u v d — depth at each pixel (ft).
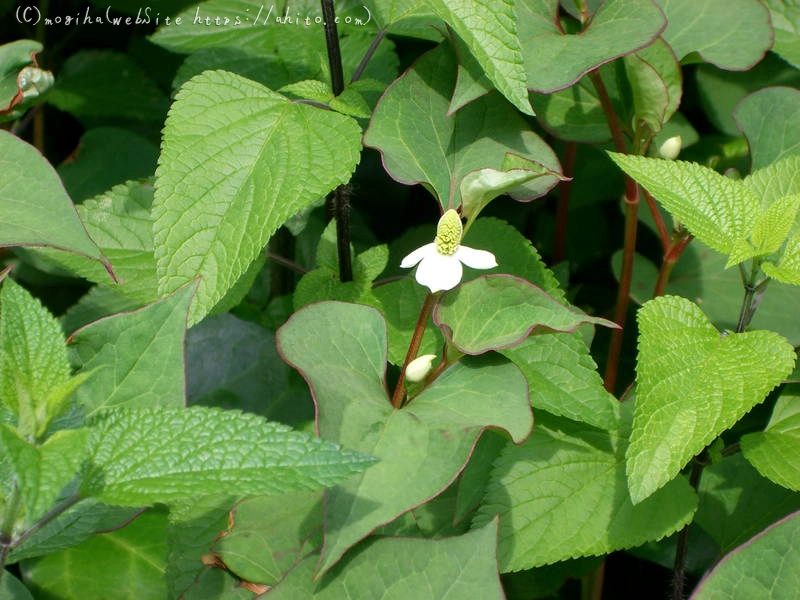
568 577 1.95
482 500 1.67
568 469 1.68
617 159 1.70
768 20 1.93
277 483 1.34
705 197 1.68
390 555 1.49
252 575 1.65
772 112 1.88
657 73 1.77
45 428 1.34
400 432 1.48
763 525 1.80
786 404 1.73
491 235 1.83
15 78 1.84
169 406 1.49
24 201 1.59
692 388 1.55
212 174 1.64
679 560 1.81
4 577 1.64
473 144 1.75
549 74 1.69
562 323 1.54
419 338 1.61
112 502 1.34
